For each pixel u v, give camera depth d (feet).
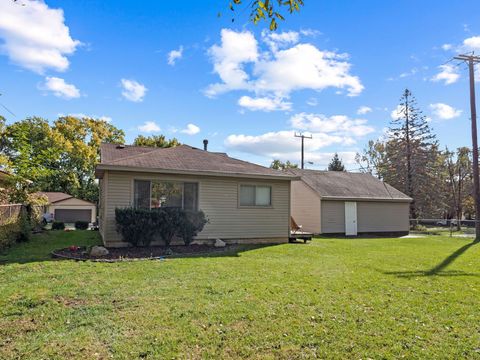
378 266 26.55
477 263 28.91
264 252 33.14
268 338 12.27
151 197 36.73
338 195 64.28
